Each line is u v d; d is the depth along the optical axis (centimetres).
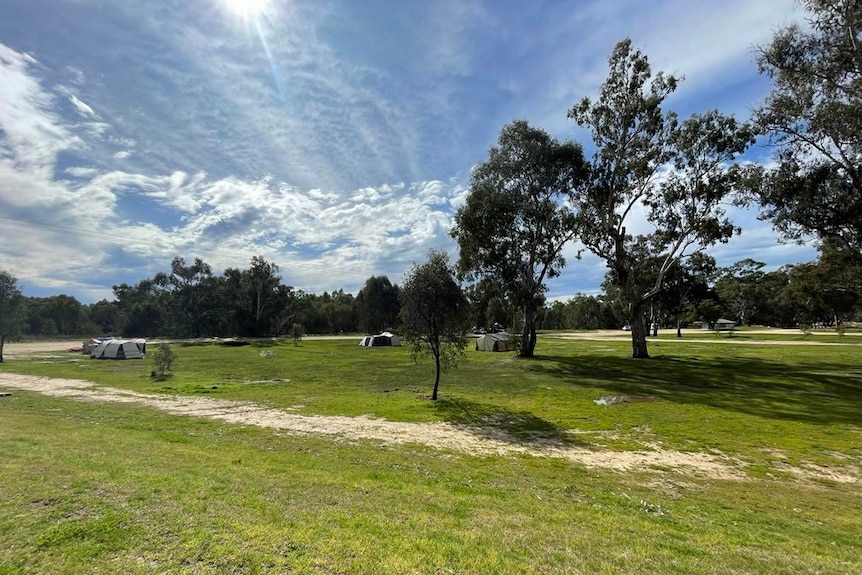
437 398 1862
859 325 9044
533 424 1404
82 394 1973
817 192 2222
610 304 11075
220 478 702
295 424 1367
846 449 1141
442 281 1872
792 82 2183
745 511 734
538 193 3519
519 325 7481
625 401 1773
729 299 9675
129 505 525
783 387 2084
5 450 791
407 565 415
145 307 9781
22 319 3925
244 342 7019
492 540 501
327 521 522
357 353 4741
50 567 371
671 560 474
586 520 613
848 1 1975
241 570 382
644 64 3247
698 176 3080
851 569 484
